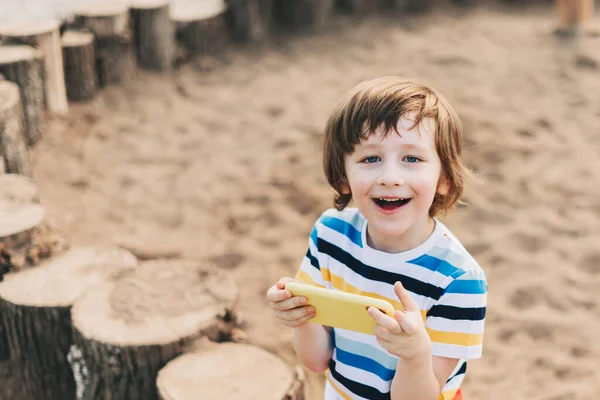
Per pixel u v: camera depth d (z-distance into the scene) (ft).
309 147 18.03
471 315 5.16
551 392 10.87
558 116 19.58
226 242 14.43
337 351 5.66
